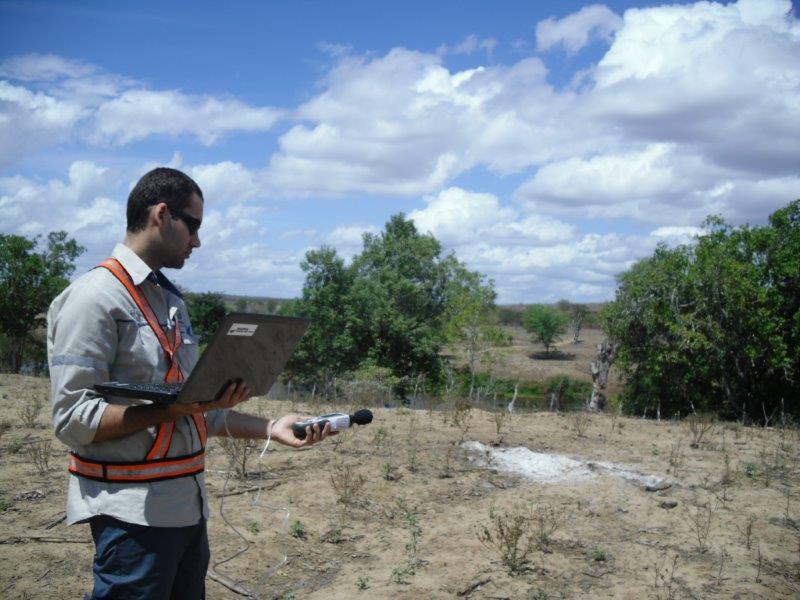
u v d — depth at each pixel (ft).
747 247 95.09
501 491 21.44
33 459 22.12
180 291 8.81
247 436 9.37
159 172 8.37
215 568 15.14
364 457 24.23
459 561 16.14
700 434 31.27
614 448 27.71
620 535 18.17
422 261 202.90
